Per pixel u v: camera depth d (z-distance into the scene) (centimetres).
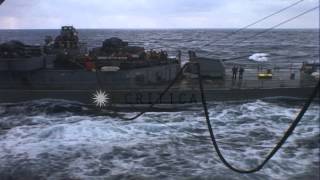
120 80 3409
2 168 1850
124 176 1775
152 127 2536
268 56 8138
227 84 3378
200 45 9950
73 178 1756
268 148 2136
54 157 1989
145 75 3484
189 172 1805
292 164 1905
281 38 16875
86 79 3406
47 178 1759
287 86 3347
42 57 3494
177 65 3638
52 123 2645
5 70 3369
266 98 3203
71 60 3559
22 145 2175
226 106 3038
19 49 3559
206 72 3472
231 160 1956
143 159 1967
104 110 3022
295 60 7425
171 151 2081
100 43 9112
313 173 1805
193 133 2431
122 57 3569
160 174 1789
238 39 15075
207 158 1978
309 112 2856
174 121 2692
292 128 960
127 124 2600
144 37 14388
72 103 3098
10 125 2623
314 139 2258
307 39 16250
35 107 3017
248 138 2328
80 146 2153
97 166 1883
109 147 2136
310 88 3209
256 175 1775
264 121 2669
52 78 3419
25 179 1759
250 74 3762
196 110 2977
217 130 2491
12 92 3188
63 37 4134
